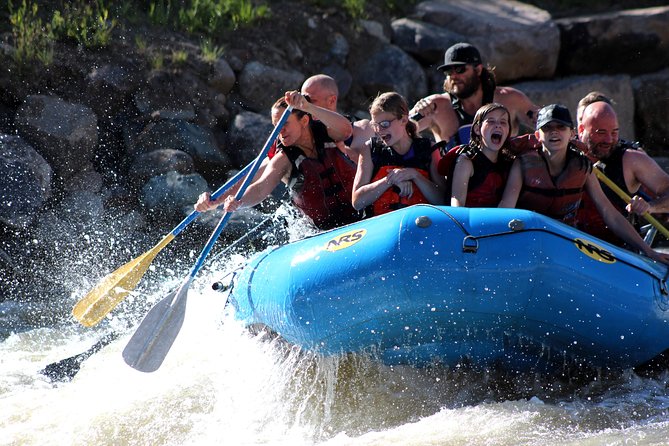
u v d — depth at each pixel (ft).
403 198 63.52
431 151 63.87
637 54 142.92
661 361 64.69
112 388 65.46
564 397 60.18
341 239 57.72
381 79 131.54
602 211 65.77
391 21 141.38
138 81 111.75
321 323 57.52
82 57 111.45
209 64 117.91
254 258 67.46
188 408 60.95
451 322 55.93
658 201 67.21
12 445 55.98
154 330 63.41
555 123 60.70
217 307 75.41
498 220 55.42
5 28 112.57
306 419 58.59
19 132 101.76
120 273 69.15
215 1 130.31
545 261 54.49
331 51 131.44
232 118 116.26
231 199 65.00
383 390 60.90
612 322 57.47
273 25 130.21
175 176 103.81
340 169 68.18
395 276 54.29
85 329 82.79
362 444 53.01
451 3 145.07
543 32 139.64
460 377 60.75
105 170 104.73
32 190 96.99
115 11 121.29
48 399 63.57
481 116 61.31
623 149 69.62
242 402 61.52
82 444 56.29
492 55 137.49
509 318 55.77
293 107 65.10
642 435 52.54
